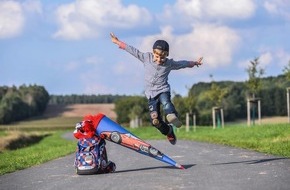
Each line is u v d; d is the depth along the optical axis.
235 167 15.13
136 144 15.09
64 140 74.94
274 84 165.00
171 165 16.38
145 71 13.99
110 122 15.23
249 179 12.58
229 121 159.25
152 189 11.64
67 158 22.88
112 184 12.66
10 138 66.81
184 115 88.00
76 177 14.45
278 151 20.97
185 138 40.97
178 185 12.05
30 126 192.88
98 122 15.20
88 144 15.02
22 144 67.00
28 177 15.30
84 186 12.61
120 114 195.75
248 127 44.56
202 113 133.75
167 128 14.12
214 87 78.12
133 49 14.16
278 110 161.75
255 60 61.25
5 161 23.67
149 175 13.97
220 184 11.99
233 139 33.41
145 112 173.38
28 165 20.12
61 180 13.99
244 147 24.83
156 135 60.88
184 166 15.97
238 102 161.00
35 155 28.00
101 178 13.90
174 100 89.56
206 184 12.07
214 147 25.64
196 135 44.97
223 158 18.38
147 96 14.02
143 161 18.36
